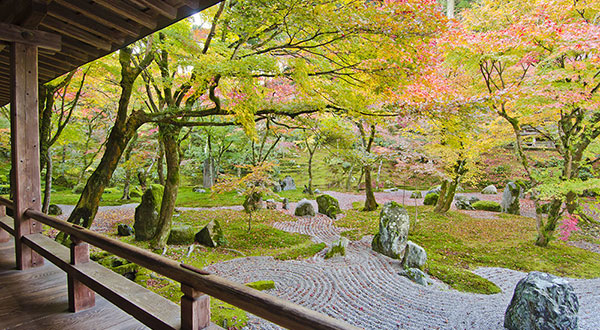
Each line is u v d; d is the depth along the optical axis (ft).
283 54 17.54
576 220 26.43
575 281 20.75
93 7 8.32
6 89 16.03
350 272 21.47
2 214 14.62
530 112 23.15
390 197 55.01
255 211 42.09
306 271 21.49
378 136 39.68
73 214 17.70
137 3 7.58
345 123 32.71
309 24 12.93
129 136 19.31
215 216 38.65
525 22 19.67
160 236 24.29
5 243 14.07
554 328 13.75
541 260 24.34
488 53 20.86
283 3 11.69
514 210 41.14
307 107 20.11
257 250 26.07
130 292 7.13
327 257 24.43
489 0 23.21
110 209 42.68
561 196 24.84
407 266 22.43
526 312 14.15
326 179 69.67
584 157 28.07
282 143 58.49
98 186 18.42
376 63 14.71
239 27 15.47
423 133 34.09
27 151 10.28
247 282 19.29
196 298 5.47
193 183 67.31
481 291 19.38
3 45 9.71
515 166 37.93
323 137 24.16
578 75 21.27
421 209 44.32
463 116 16.42
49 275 10.57
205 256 23.93
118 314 8.23
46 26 9.36
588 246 27.73
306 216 40.63
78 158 55.42
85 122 44.98
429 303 17.17
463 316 15.71
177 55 17.43
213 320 13.09
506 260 24.52
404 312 16.03
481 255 25.61
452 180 37.70
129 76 19.42
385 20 11.79
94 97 31.58
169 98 24.21
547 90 21.02
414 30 12.22
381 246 25.89
